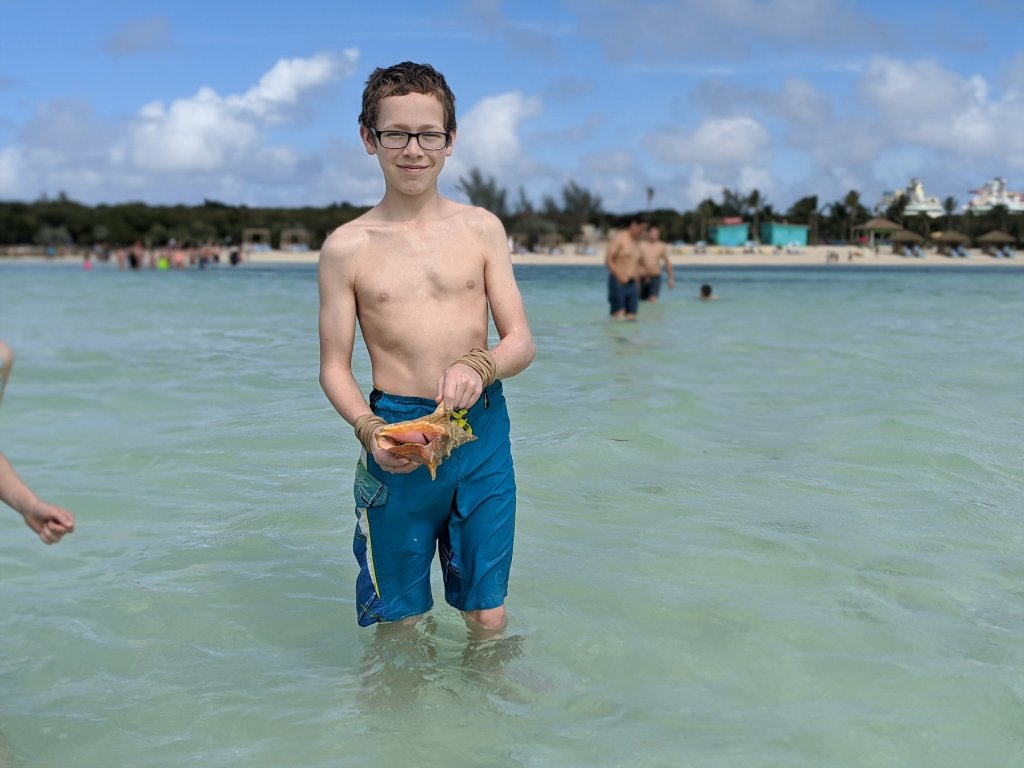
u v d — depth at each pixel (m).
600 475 4.84
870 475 4.79
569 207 103.94
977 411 6.21
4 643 3.04
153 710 2.61
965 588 3.35
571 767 2.27
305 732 2.47
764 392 7.17
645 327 12.77
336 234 2.91
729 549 3.75
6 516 4.42
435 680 2.75
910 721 2.45
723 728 2.44
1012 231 95.88
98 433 6.00
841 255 81.50
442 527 2.99
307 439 5.74
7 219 105.56
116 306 18.94
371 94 2.87
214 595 3.44
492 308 2.98
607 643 2.96
